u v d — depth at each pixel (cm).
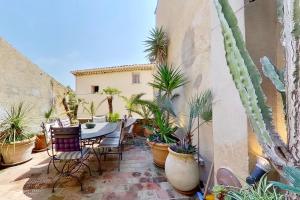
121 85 1158
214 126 177
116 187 256
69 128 261
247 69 83
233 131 145
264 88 129
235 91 142
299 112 70
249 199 93
